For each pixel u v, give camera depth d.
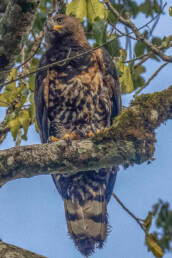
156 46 9.98
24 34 8.98
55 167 8.32
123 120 8.55
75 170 8.48
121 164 8.58
